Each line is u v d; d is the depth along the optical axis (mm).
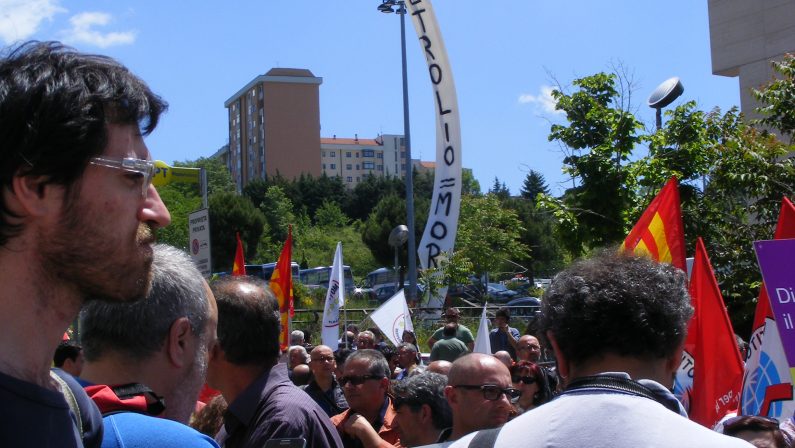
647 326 1826
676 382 4520
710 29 23562
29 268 1254
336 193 83250
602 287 1875
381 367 4891
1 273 1244
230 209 50375
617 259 1995
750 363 4250
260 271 36594
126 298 1359
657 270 1942
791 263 3727
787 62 10609
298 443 2340
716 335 4379
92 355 2107
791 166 9375
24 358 1274
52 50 1281
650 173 9492
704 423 4328
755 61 22359
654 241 4738
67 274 1276
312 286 36688
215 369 2896
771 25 21984
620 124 9781
